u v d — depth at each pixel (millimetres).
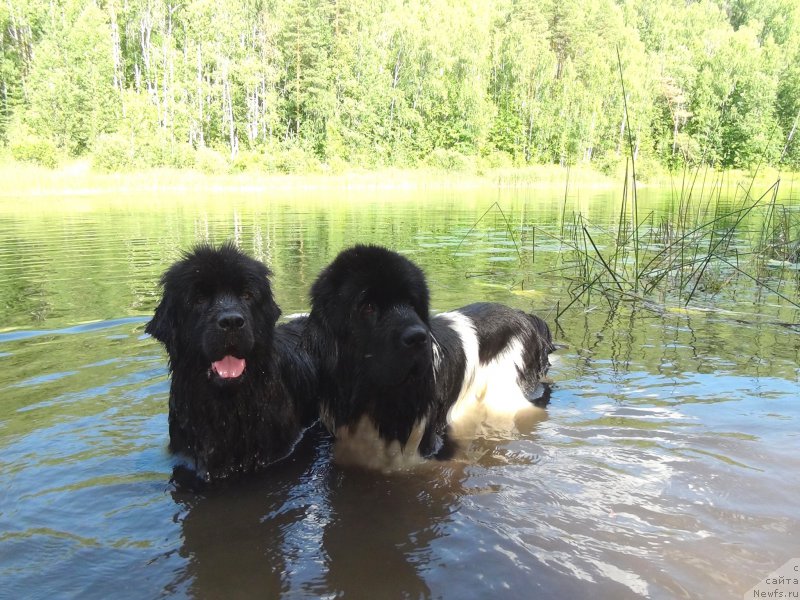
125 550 952
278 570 901
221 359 1241
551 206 8633
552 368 1902
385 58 25859
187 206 8492
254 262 1418
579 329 2332
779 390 1635
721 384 1688
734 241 4738
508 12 35562
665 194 12039
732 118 14297
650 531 983
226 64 23438
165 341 1375
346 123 23547
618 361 1936
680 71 18250
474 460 1314
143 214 7047
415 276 1415
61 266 3479
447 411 1585
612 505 1070
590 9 34312
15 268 3418
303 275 3145
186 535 1005
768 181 13336
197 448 1287
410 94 25953
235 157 19828
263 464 1371
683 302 2820
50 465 1238
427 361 1329
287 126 25234
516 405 1624
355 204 9172
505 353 1803
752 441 1314
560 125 25234
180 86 23125
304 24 25391
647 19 36219
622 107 23969
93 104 18562
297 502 1145
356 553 946
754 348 2043
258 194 12352
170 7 29109
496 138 26594
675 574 869
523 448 1341
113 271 3318
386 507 1112
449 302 2686
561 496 1109
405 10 29312
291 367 1542
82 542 972
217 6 23938
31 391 1632
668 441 1328
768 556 907
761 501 1066
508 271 3479
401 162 22422
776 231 4395
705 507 1053
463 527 1015
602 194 12648
